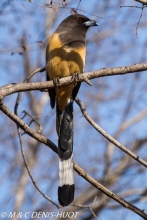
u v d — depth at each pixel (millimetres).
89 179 11312
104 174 18422
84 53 12453
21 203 17266
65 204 11219
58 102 12539
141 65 10500
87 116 11875
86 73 10805
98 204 17438
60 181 11352
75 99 12430
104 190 11219
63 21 13195
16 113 12406
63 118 12477
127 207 11180
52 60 12219
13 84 10852
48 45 12445
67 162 11594
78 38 12516
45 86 10883
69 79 10906
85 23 13211
